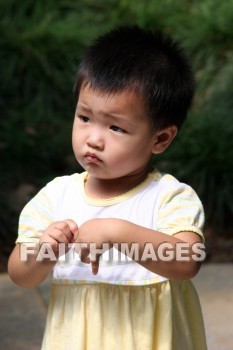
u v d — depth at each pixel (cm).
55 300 225
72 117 691
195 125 615
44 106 691
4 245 530
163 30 744
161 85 217
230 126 619
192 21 749
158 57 222
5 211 558
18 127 666
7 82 705
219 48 722
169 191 222
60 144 648
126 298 217
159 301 220
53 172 625
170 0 786
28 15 780
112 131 213
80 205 227
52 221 231
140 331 218
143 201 223
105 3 788
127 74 213
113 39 227
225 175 579
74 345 217
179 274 210
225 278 460
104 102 211
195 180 579
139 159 219
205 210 571
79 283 219
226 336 373
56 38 734
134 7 778
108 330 217
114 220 204
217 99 663
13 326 386
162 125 221
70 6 790
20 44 724
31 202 235
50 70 706
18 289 437
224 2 773
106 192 226
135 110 213
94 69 215
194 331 234
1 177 604
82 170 611
